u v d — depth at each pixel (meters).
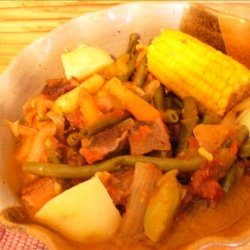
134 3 0.37
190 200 0.28
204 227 0.27
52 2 0.44
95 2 0.43
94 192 0.27
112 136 0.29
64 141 0.32
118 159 0.29
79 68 0.36
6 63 0.41
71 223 0.27
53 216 0.27
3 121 0.33
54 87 0.35
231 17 0.34
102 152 0.29
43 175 0.29
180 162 0.28
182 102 0.33
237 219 0.27
